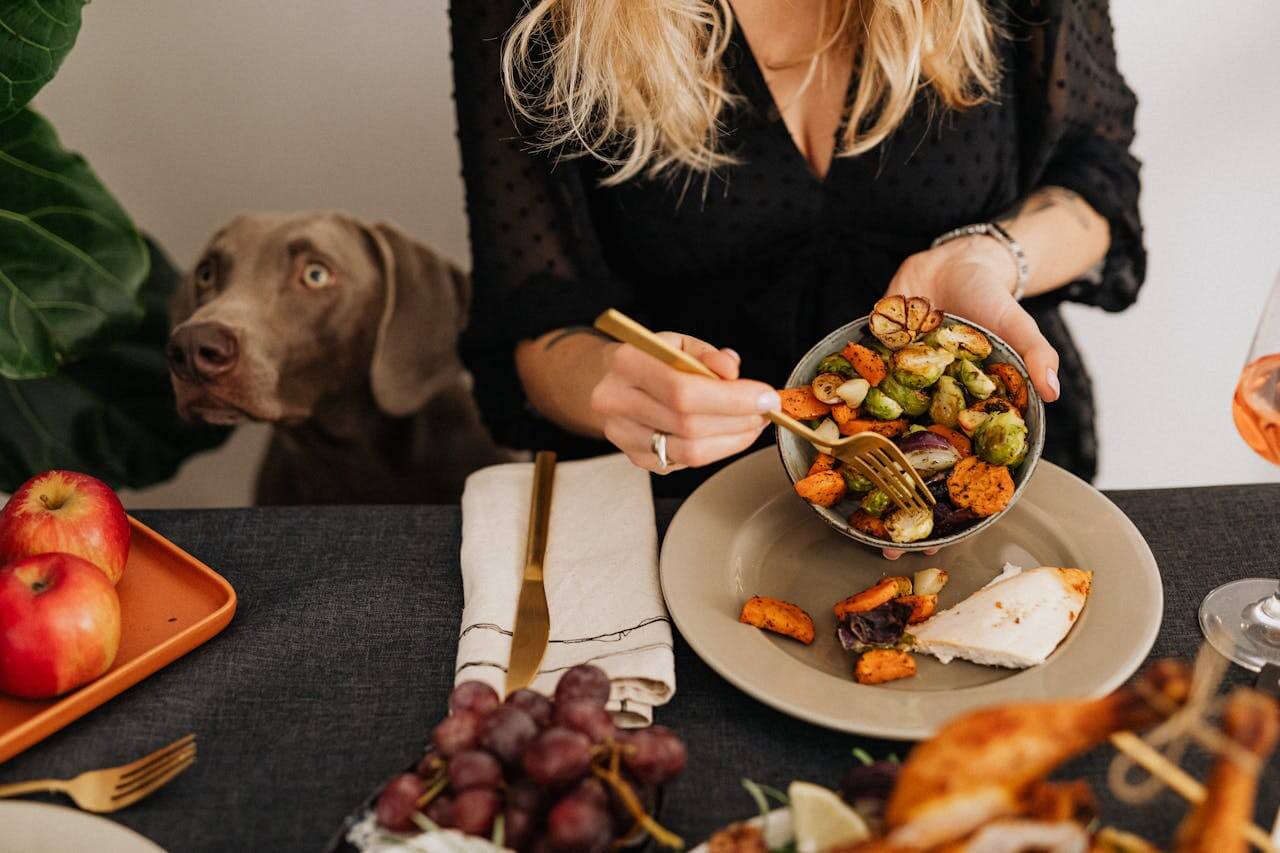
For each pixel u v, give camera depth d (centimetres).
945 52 106
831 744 64
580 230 117
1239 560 76
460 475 157
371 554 82
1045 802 44
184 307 137
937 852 42
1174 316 163
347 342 136
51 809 57
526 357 117
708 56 106
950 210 117
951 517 71
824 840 49
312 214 134
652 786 54
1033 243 110
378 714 68
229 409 133
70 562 68
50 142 118
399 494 156
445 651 73
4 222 121
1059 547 75
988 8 113
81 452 148
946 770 42
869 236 118
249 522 85
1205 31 140
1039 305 123
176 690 70
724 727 66
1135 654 65
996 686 64
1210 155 150
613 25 101
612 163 114
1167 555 77
